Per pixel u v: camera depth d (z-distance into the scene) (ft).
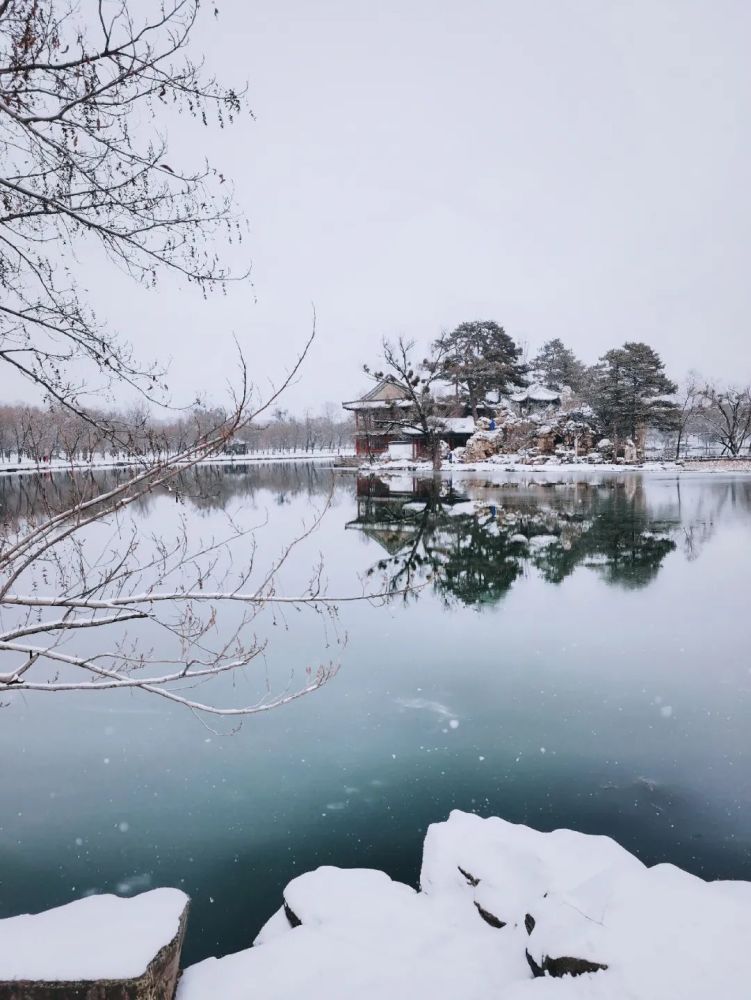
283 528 70.85
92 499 10.62
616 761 21.15
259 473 190.60
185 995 11.22
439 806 19.10
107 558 41.45
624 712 24.68
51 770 21.67
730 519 75.31
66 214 11.28
